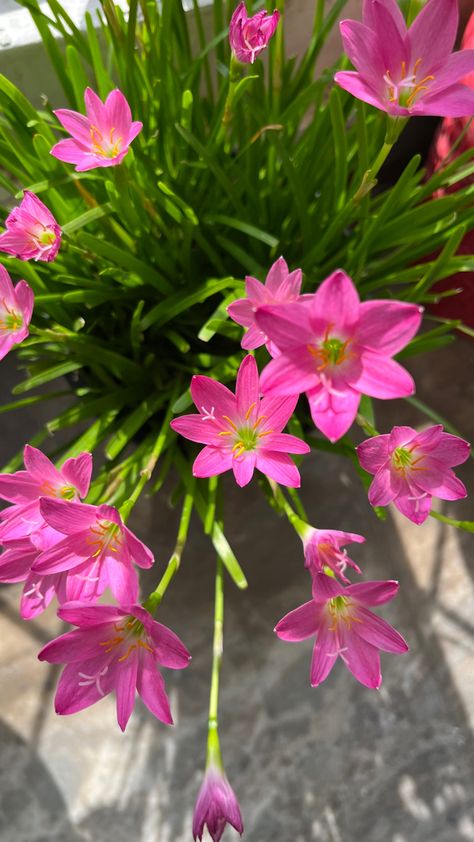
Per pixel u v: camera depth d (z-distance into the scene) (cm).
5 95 36
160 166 39
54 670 51
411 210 39
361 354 23
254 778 48
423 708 49
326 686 50
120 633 28
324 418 23
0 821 47
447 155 41
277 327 23
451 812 47
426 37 27
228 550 35
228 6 38
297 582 52
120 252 35
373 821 47
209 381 27
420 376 57
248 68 41
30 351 40
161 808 47
